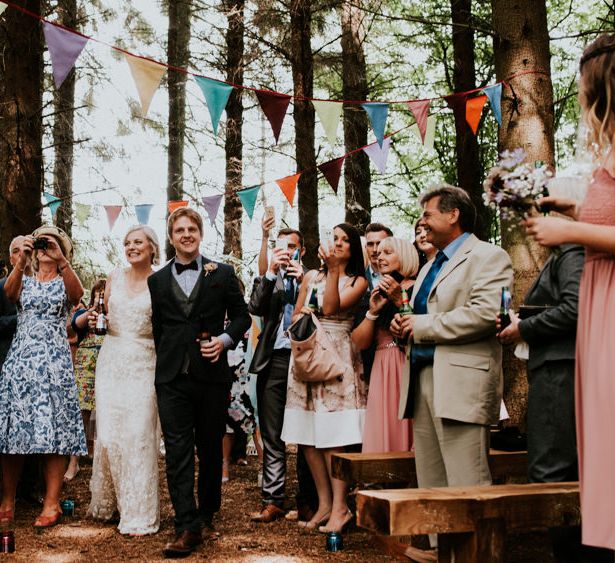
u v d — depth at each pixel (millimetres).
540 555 3547
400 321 3580
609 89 2135
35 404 4621
